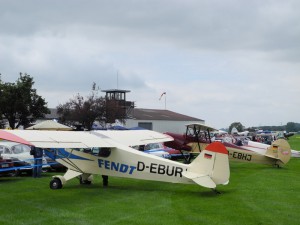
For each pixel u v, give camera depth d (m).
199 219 8.94
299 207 10.26
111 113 43.31
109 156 13.24
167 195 11.91
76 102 44.41
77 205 10.42
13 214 9.33
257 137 50.44
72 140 11.94
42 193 12.29
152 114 62.47
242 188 13.20
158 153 21.67
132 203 10.69
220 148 11.78
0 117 36.66
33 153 16.19
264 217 9.17
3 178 15.95
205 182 11.59
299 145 46.44
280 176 16.67
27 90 38.56
